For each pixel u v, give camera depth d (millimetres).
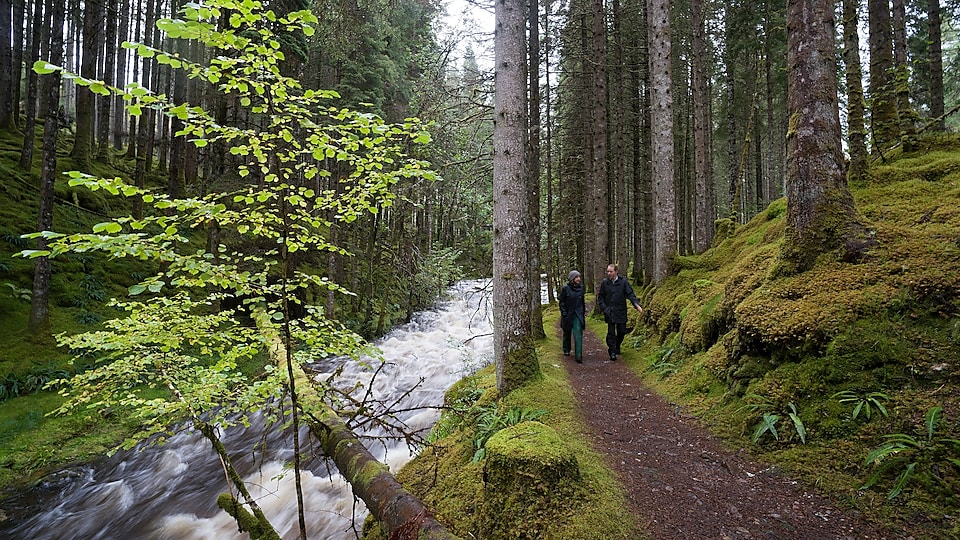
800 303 4059
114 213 15461
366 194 3012
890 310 3539
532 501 2824
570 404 4801
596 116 13297
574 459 3068
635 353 7969
